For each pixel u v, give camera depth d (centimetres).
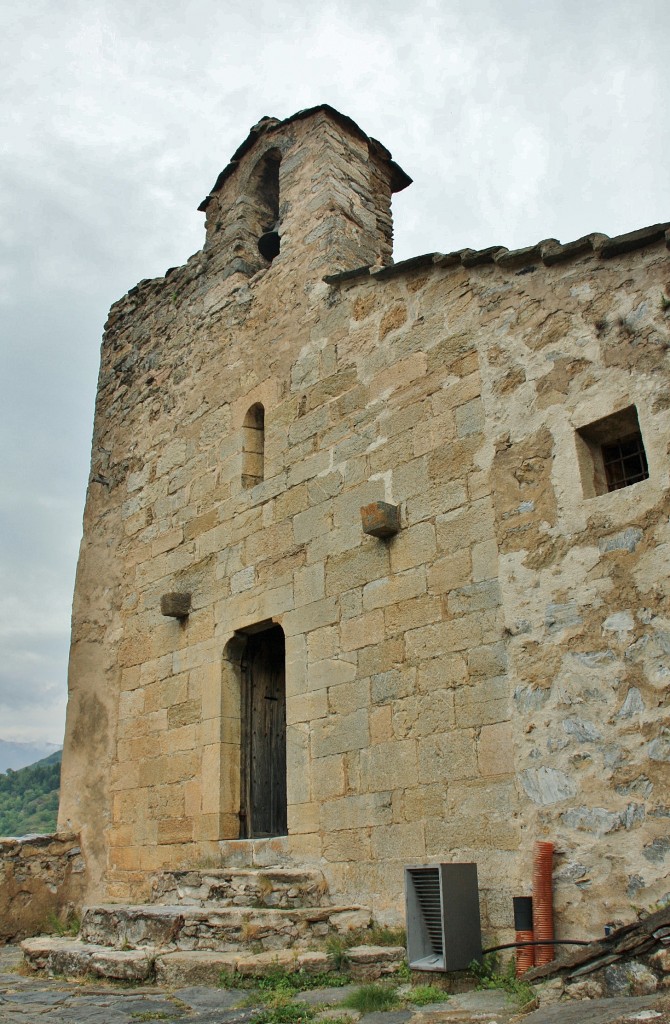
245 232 1169
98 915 792
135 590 1133
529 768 641
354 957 625
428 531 773
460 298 814
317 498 900
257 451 1034
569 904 590
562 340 714
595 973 492
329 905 748
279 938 682
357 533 842
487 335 777
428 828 698
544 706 645
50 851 1062
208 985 621
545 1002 494
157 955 673
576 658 635
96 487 1278
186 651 1016
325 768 800
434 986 577
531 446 711
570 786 614
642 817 574
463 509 750
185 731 982
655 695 588
